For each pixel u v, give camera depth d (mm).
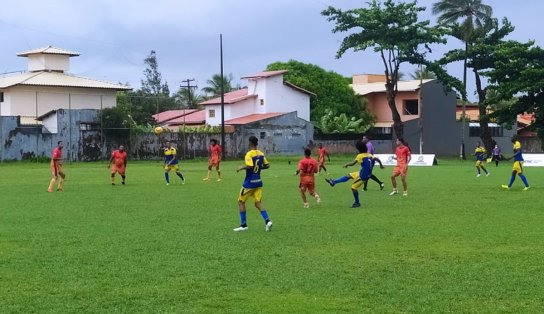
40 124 57312
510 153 79938
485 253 11352
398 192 23672
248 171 14039
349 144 69688
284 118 66812
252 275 9711
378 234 13492
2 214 17266
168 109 98750
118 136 56188
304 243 12445
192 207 18906
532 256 11062
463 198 21203
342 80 77625
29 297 8523
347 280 9383
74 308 8023
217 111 74625
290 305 8117
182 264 10492
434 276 9617
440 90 76062
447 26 63188
